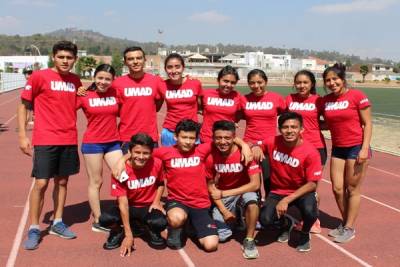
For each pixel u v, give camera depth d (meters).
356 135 5.25
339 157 5.43
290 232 5.60
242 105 5.86
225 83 5.66
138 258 4.71
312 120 5.71
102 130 5.41
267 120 5.80
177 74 5.70
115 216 4.91
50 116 4.98
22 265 4.47
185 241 5.23
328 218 6.24
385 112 27.92
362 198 7.31
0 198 6.79
